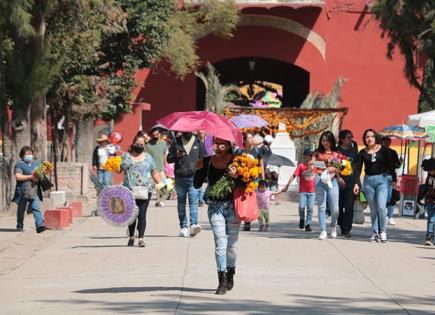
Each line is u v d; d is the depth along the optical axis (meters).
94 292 20.20
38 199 33.50
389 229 37.22
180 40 66.81
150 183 28.58
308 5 71.69
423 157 49.47
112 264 24.69
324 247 28.92
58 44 45.31
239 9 70.94
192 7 69.75
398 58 73.19
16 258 26.30
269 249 28.08
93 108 54.19
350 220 32.34
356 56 73.19
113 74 62.12
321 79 73.12
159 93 73.19
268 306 18.36
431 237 30.56
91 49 49.41
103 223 37.41
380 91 73.25
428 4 55.41
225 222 20.00
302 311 17.89
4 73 40.22
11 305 18.75
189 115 20.20
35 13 40.03
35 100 42.16
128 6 61.97
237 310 17.80
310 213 34.59
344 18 73.12
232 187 19.78
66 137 55.47
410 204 44.31
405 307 18.70
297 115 55.22
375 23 73.06
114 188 27.14
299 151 58.66
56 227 34.59
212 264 24.52
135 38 64.19
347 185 32.25
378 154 30.88
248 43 73.25
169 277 22.27
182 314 17.34
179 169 30.95
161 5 62.94
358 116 73.38
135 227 29.31
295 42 73.25
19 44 40.03
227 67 81.75
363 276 22.95
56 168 47.22
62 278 22.45
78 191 49.38
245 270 23.47
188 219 38.94
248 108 54.69
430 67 60.72
